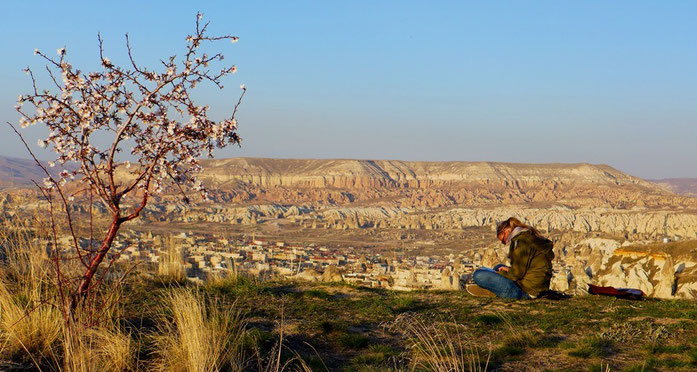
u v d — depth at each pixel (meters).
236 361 6.98
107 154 6.54
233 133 6.41
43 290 8.33
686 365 6.96
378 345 8.19
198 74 6.27
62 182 6.38
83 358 5.94
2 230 8.27
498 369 7.10
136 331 7.79
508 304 10.72
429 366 7.21
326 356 7.76
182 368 6.49
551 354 7.72
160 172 6.46
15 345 6.43
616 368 7.05
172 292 10.06
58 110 6.11
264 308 10.18
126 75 6.23
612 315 9.60
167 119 6.37
